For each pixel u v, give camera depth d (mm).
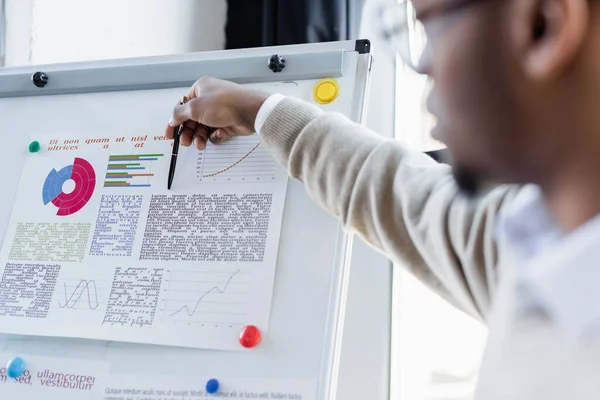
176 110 741
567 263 345
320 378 601
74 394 659
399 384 1033
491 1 305
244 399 606
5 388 682
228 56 816
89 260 727
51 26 1145
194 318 656
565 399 331
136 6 1257
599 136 294
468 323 1044
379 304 1024
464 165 347
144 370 651
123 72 833
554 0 276
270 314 639
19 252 759
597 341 322
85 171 786
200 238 699
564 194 333
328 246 657
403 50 386
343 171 641
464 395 1016
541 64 282
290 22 1127
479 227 496
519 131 312
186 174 743
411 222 579
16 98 877
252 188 710
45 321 702
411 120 1055
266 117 687
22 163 821
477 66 312
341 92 752
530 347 364
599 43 275
